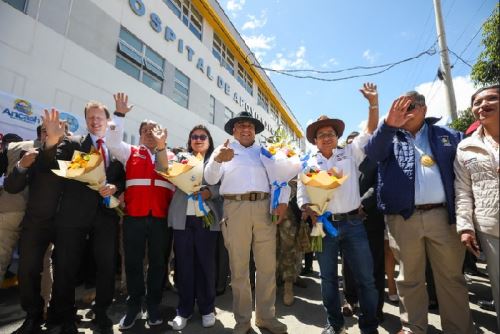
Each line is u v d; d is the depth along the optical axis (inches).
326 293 93.7
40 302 95.2
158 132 98.2
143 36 334.0
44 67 228.7
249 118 107.1
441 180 82.7
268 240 99.7
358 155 100.1
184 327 103.1
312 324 107.3
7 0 211.2
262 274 99.9
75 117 207.9
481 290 140.2
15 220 107.2
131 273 102.0
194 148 121.2
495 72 231.3
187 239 106.2
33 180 94.3
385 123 82.1
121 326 100.2
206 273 106.2
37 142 114.9
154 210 103.5
